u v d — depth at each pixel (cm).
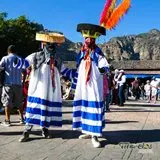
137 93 2419
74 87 568
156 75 4897
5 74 692
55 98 577
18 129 652
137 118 840
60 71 580
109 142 552
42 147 518
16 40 2916
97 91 536
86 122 541
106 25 560
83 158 462
